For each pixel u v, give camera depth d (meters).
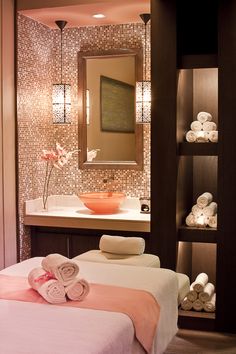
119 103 5.06
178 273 4.00
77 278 2.73
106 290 2.84
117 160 5.11
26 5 4.59
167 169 4.05
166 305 2.99
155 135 4.05
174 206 4.05
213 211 4.17
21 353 2.02
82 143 5.21
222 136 3.92
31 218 4.77
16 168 4.68
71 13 4.68
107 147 5.14
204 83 4.57
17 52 4.64
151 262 3.78
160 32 3.99
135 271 3.26
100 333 2.24
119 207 5.00
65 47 5.24
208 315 4.09
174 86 3.99
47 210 5.04
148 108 4.80
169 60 3.99
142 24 4.98
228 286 3.99
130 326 2.45
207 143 4.02
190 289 4.20
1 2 4.43
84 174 5.25
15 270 3.30
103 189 5.20
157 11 3.99
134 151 5.04
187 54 4.45
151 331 2.62
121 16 4.78
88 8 4.53
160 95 4.03
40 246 4.88
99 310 2.54
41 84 5.09
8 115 4.56
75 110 5.26
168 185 4.05
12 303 2.63
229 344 3.82
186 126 4.37
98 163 5.16
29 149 4.90
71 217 4.63
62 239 4.80
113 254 3.96
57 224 4.69
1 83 4.45
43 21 4.97
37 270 2.89
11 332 2.23
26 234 4.86
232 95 3.87
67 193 5.33
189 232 4.09
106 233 4.64
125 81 5.04
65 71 5.26
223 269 3.99
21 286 2.92
